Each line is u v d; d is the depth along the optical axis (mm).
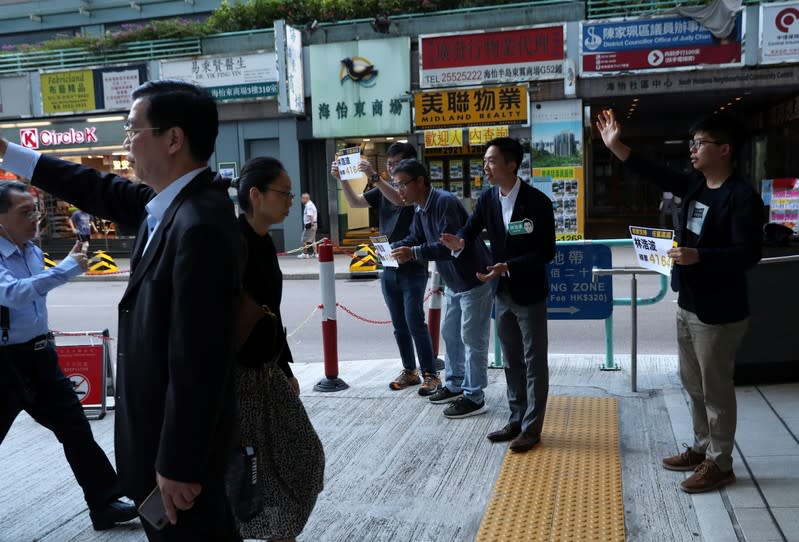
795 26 15438
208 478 1961
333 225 19188
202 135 2047
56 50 20219
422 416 4969
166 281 1901
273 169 2660
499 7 17109
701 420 3732
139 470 1964
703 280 3383
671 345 7598
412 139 18500
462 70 17328
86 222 20469
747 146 23281
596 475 3777
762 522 3150
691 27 16000
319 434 4668
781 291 5184
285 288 13797
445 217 4805
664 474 3773
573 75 16703
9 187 3584
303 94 18703
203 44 19234
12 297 3312
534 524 3266
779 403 4816
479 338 4832
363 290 13164
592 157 28906
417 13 17891
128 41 19734
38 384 3471
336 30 18266
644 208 28938
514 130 17516
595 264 5684
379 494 3691
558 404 5004
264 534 2605
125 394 1977
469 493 3666
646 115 23500
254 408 2504
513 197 4094
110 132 20000
